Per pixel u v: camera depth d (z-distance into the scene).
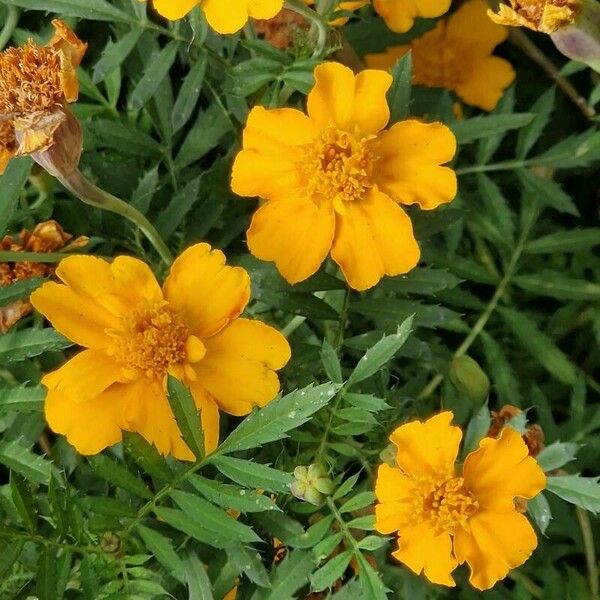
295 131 0.37
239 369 0.36
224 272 0.36
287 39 0.41
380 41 0.44
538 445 0.39
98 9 0.40
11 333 0.37
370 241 0.37
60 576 0.35
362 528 0.36
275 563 0.38
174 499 0.35
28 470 0.37
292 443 0.38
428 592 0.41
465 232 0.46
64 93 0.36
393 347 0.36
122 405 0.36
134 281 0.36
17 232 0.41
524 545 0.36
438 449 0.36
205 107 0.44
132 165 0.41
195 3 0.36
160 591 0.35
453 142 0.37
